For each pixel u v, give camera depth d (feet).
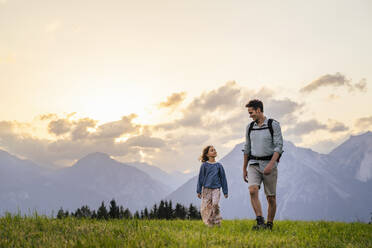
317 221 33.68
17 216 21.33
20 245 15.16
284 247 16.34
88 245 14.44
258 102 25.27
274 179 24.49
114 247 14.65
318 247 17.37
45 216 21.99
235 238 17.84
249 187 25.00
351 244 18.43
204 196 27.84
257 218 24.36
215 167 28.07
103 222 22.50
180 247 14.84
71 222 21.17
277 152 24.16
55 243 14.96
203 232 20.17
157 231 19.07
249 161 25.64
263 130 24.94
